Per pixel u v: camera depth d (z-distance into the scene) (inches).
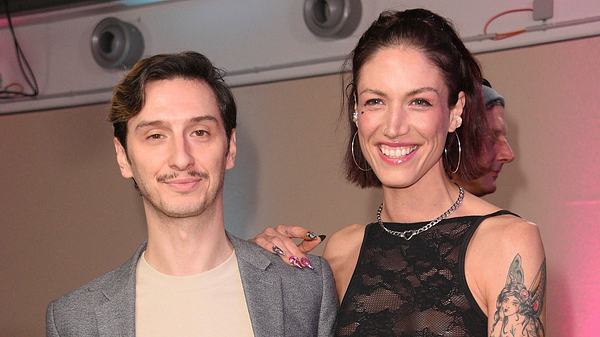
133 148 97.8
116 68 230.4
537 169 183.6
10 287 244.2
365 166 109.8
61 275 238.8
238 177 216.5
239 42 217.3
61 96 239.1
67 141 239.3
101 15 234.5
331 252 110.3
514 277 95.2
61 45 240.2
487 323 97.0
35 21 242.7
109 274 102.3
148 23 228.1
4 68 247.0
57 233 239.5
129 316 97.9
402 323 99.7
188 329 97.7
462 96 103.0
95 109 236.1
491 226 99.3
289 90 211.2
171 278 99.5
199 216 98.2
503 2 187.0
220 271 100.3
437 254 100.6
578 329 179.0
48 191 241.1
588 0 179.0
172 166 95.9
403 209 104.3
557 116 182.2
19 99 244.2
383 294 102.0
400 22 101.0
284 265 103.3
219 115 99.1
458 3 191.3
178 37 224.5
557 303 181.0
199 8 222.1
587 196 179.5
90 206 235.6
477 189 128.3
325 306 102.8
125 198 231.6
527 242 96.2
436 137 99.8
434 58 99.3
